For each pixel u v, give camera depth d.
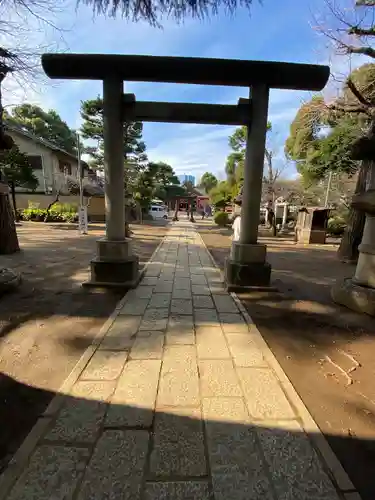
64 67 3.75
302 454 1.42
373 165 3.42
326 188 14.36
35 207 17.91
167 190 38.75
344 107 6.97
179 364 2.20
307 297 3.94
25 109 21.86
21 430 1.52
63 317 3.05
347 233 7.05
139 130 15.35
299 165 14.55
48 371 2.07
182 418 1.63
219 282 4.68
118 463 1.34
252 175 4.11
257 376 2.07
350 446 1.48
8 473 1.28
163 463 1.35
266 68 3.75
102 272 4.13
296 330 2.87
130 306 3.43
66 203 18.36
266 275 4.22
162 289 4.19
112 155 4.01
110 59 3.70
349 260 6.81
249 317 3.18
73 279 4.49
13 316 3.05
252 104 3.95
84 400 1.76
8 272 4.12
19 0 3.61
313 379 2.06
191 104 4.01
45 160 18.73
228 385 1.95
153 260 6.56
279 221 17.83
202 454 1.40
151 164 16.94
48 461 1.34
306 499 1.21
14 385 1.90
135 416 1.64
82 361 2.20
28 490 1.21
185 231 14.66
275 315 3.26
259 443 1.48
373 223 3.43
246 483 1.27
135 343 2.52
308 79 3.80
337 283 3.83
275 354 2.40
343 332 2.84
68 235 10.88
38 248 7.62
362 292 3.36
